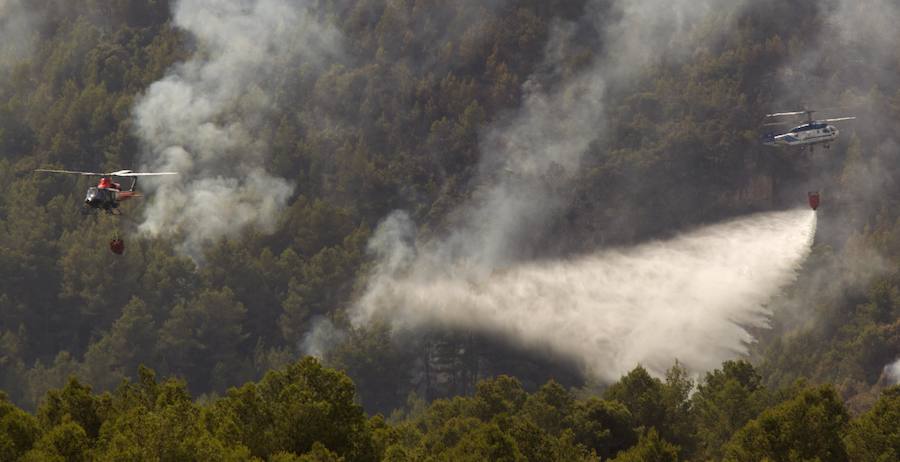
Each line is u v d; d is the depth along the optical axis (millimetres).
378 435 121875
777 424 126750
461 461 119188
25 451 104125
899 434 130000
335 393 117000
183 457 98125
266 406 116875
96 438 113812
